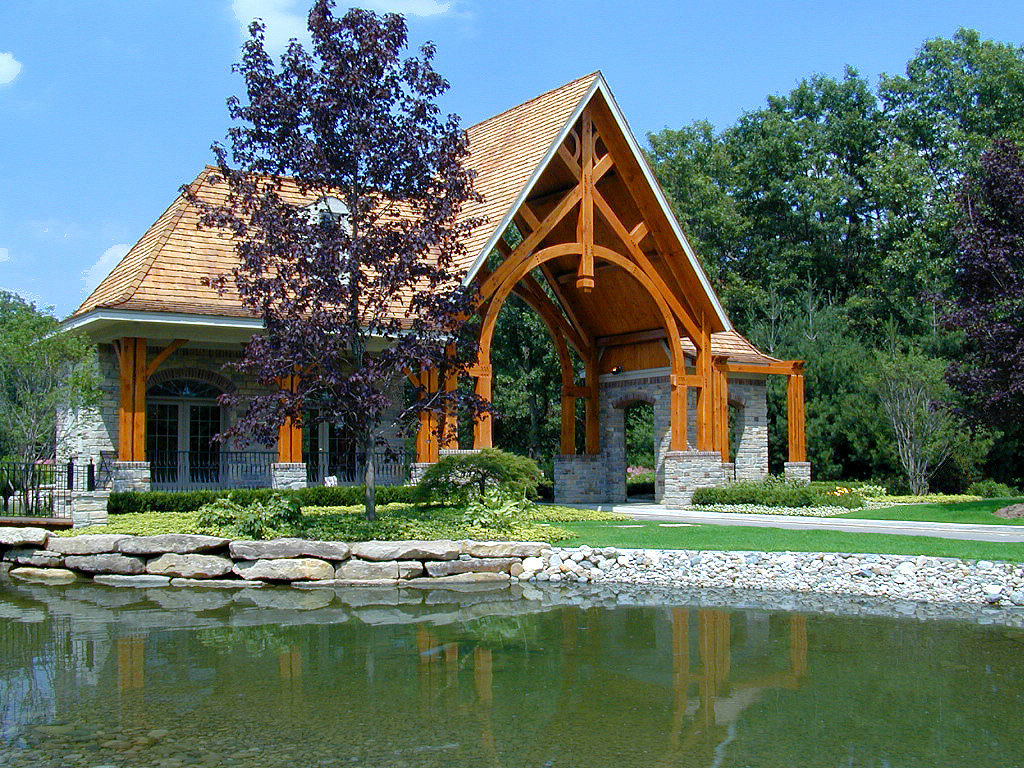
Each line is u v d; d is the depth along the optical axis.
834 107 52.31
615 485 29.69
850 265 49.88
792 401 29.59
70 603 14.22
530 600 14.40
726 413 28.02
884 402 31.50
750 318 44.38
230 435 16.53
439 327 17.58
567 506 26.66
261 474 23.11
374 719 8.41
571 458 29.16
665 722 8.34
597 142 25.81
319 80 16.78
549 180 25.44
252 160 16.89
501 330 38.75
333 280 16.58
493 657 10.73
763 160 50.50
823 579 15.25
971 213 23.69
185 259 21.73
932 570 15.07
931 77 49.44
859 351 36.53
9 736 7.92
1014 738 7.96
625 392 29.33
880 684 9.62
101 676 9.87
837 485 31.00
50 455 22.48
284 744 7.71
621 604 14.04
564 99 24.33
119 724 8.26
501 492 19.52
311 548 15.84
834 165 50.53
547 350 39.00
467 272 21.33
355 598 14.57
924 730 8.15
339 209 22.91
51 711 8.63
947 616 13.07
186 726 8.20
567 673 10.02
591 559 16.61
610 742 7.81
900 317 45.53
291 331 16.45
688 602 14.18
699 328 26.69
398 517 18.28
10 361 20.83
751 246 50.41
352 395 17.02
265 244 16.58
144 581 16.20
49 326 21.06
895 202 47.47
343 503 21.41
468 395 18.58
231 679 9.75
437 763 7.29
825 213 49.50
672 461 26.20
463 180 17.30
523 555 16.67
